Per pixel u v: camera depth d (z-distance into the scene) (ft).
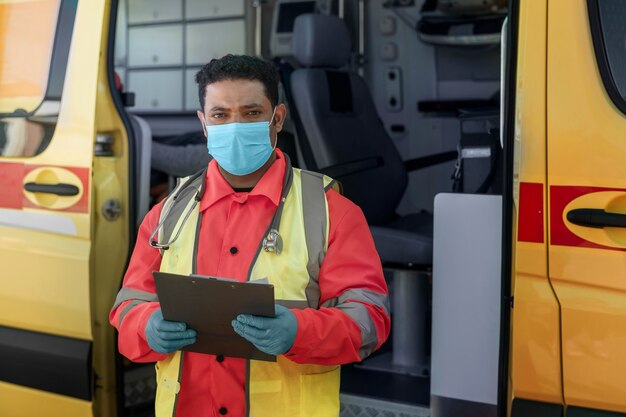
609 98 5.62
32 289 8.10
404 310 9.86
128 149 8.21
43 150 8.05
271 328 4.85
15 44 8.44
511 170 5.99
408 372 9.58
